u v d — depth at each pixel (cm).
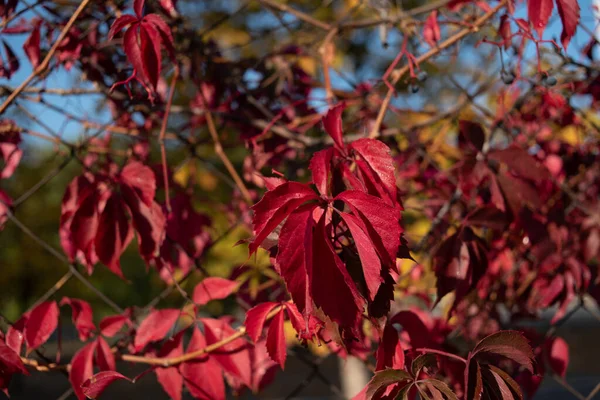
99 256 91
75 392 88
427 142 124
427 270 119
